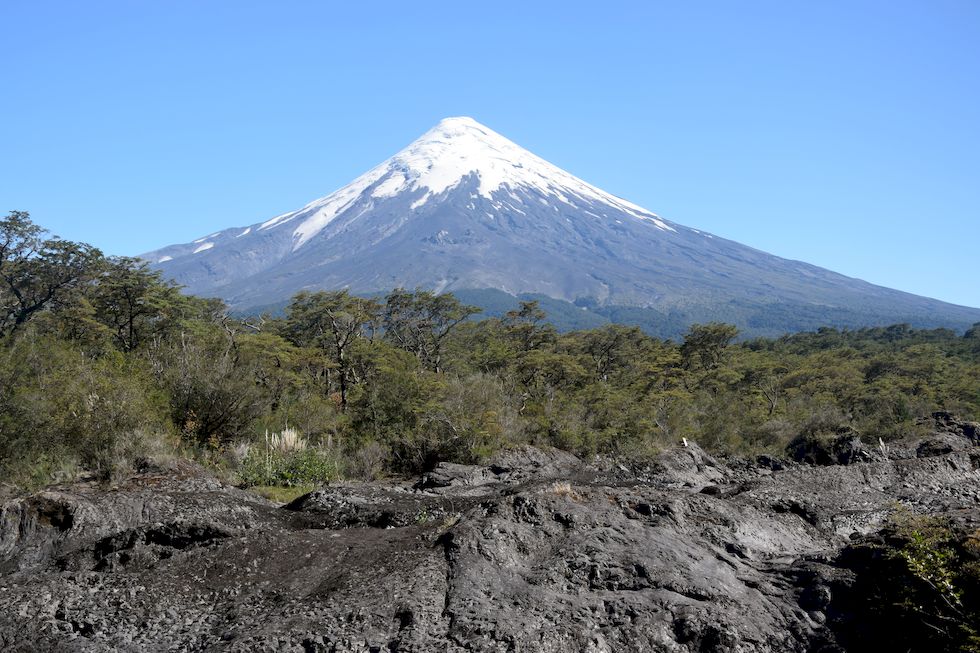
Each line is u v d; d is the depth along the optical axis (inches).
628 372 1625.2
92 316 1159.0
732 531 395.9
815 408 1237.7
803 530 437.4
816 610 312.8
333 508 467.5
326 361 1020.5
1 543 383.9
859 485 641.0
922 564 302.8
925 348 2085.4
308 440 749.3
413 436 770.2
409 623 275.3
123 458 530.3
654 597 301.7
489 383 928.9
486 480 682.2
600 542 343.0
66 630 282.0
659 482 677.9
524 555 335.6
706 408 1175.6
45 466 517.7
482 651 259.3
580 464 823.1
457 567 314.0
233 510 436.8
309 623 275.7
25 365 577.6
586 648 269.1
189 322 1238.3
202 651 266.4
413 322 1562.5
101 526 402.6
